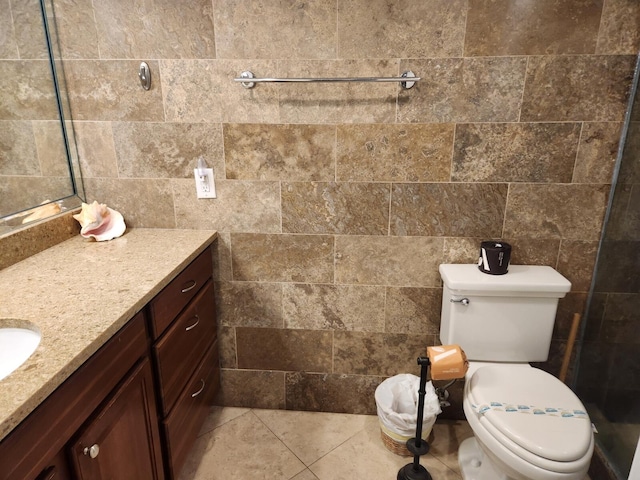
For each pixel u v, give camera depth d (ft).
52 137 5.36
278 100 5.38
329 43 5.15
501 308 5.29
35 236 5.01
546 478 3.91
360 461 5.69
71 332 3.19
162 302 4.35
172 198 5.87
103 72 5.42
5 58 4.64
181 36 5.25
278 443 6.00
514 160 5.34
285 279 6.09
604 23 4.80
